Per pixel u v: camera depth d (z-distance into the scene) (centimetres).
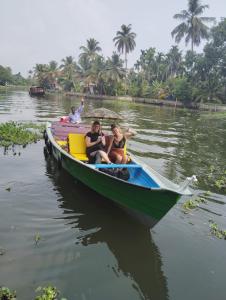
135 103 5756
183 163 1173
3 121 2005
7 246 550
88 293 459
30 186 816
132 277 500
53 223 640
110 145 823
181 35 6106
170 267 530
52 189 806
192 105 5262
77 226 635
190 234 636
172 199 558
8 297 435
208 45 5291
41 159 1060
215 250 585
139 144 1483
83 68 8462
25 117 2298
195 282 498
